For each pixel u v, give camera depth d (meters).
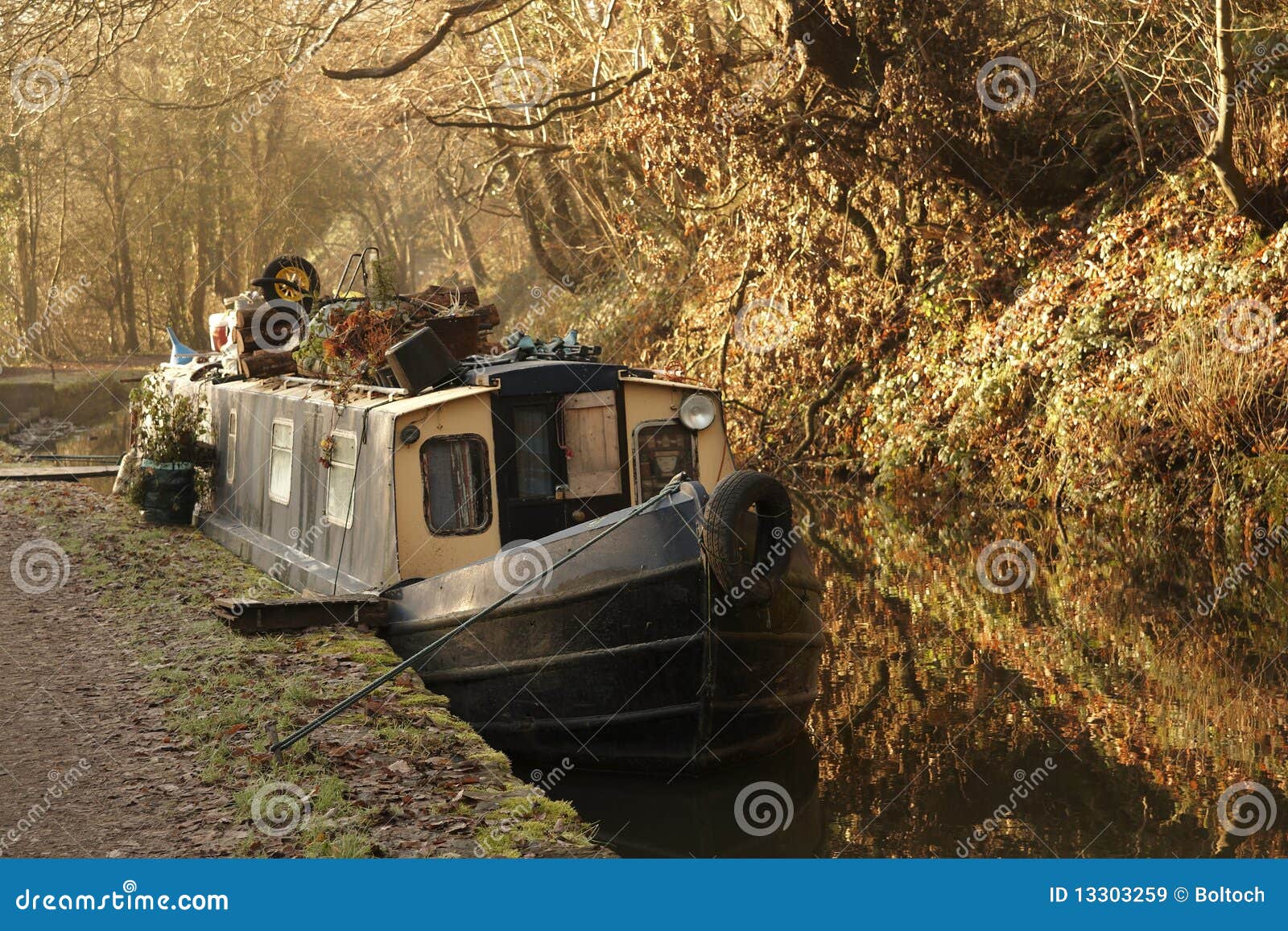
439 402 9.12
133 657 8.52
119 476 18.70
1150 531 14.87
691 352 25.28
